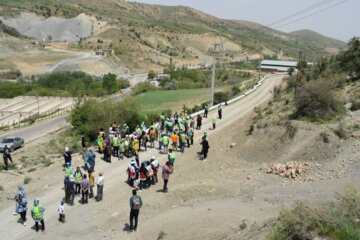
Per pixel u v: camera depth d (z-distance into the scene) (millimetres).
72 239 15664
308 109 24469
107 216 17516
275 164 20844
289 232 9383
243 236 11773
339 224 9008
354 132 21312
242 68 147750
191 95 68812
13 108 70438
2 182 22500
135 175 21031
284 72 103500
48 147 36281
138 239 14922
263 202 16719
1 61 121562
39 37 186875
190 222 15156
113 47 173875
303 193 16859
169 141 29188
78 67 128375
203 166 23344
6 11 193750
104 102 38906
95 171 23312
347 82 33000
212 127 33656
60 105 73438
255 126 26766
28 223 17281
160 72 148375
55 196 20094
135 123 37688
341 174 18141
